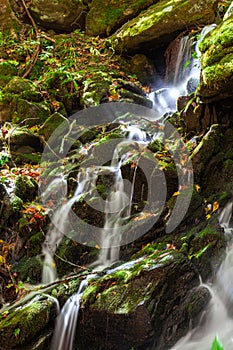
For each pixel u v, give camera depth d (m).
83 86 6.21
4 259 4.13
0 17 7.92
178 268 3.28
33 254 4.16
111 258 3.94
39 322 3.23
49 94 6.30
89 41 7.64
